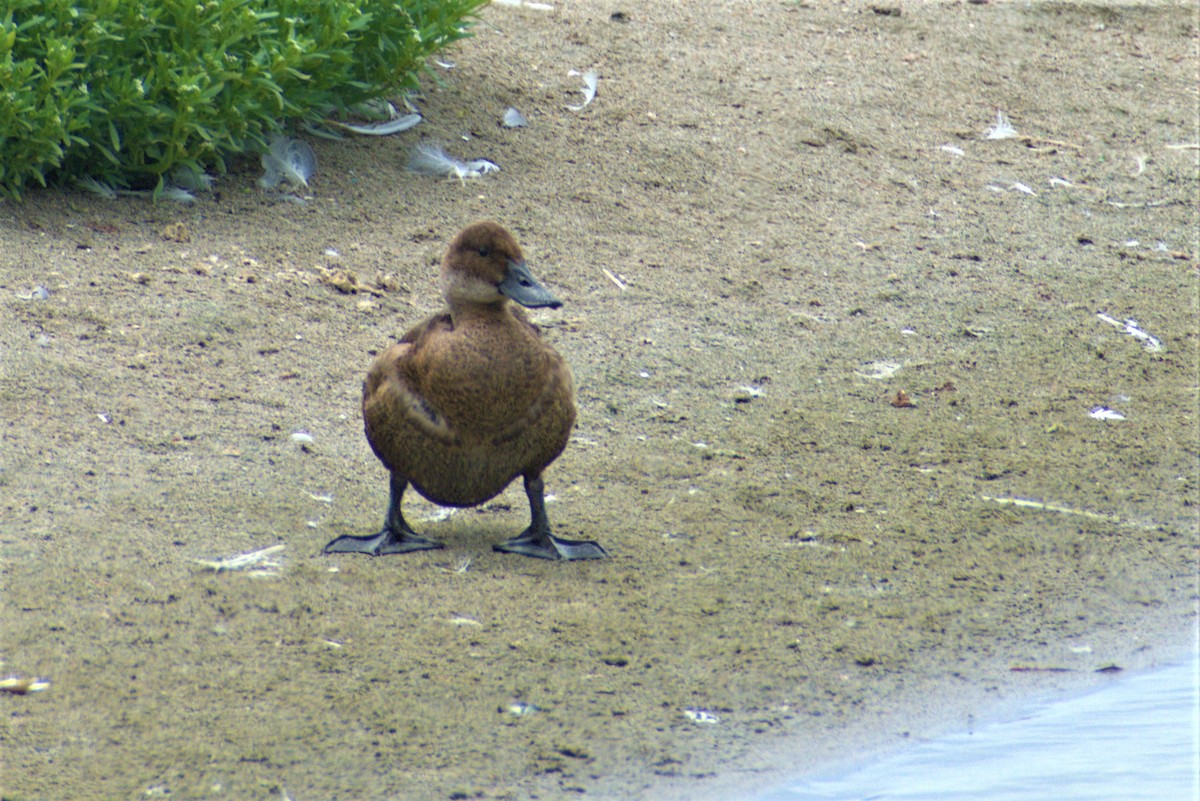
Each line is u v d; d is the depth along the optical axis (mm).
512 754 7324
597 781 7160
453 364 8945
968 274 15328
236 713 7520
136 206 14703
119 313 12602
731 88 19062
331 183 15648
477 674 8047
